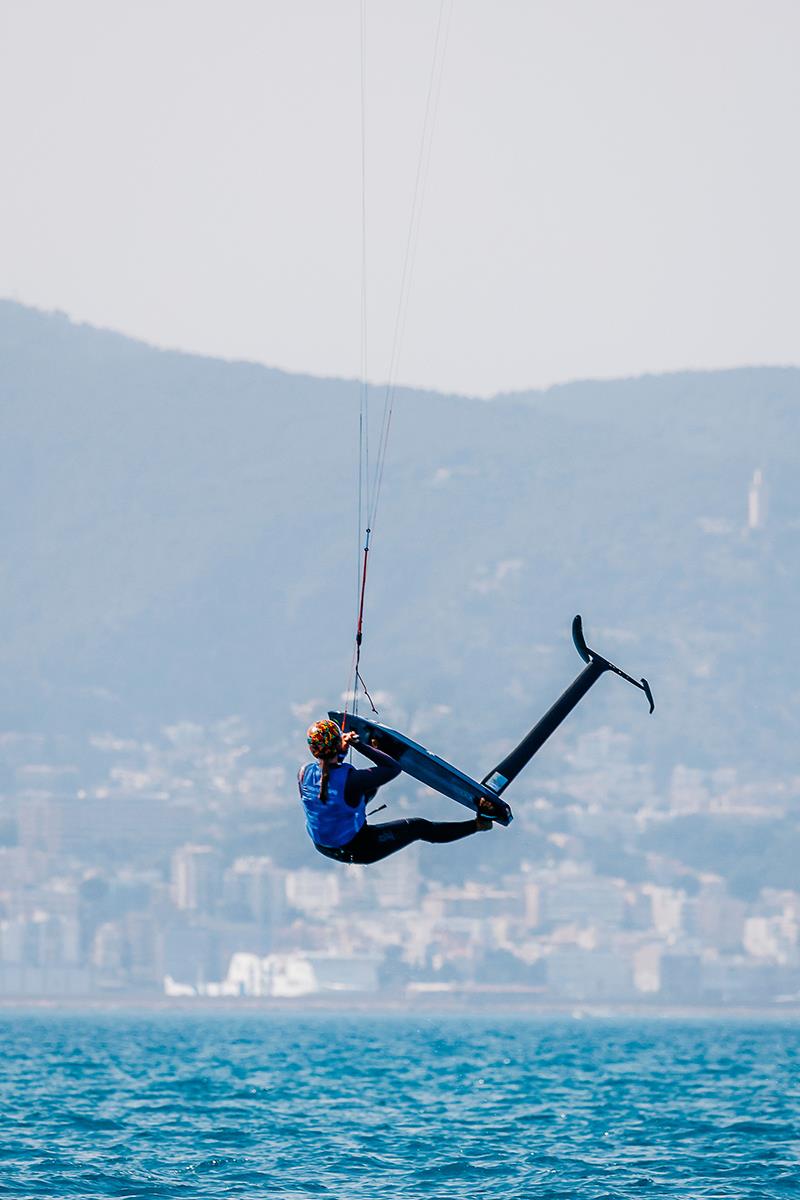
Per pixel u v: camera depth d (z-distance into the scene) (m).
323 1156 110.94
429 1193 95.75
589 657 74.62
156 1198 93.38
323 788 71.62
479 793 72.12
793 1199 94.06
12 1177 99.12
